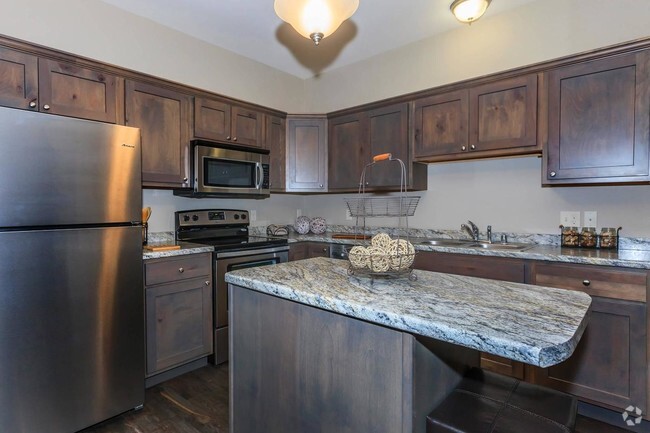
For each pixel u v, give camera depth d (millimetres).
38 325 1683
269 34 3133
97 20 2576
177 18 2848
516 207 2744
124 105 2381
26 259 1638
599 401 1918
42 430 1712
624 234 2311
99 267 1873
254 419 1432
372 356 1056
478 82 2578
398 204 3412
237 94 3502
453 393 1087
